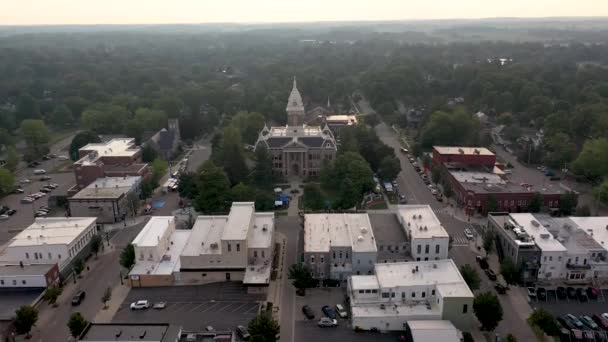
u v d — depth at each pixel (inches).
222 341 4315.9
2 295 5723.4
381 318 5177.2
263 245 6333.7
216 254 6190.9
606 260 6097.4
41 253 6289.4
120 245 7367.1
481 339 5044.3
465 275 5738.2
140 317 5531.5
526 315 5447.8
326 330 5241.1
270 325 4872.0
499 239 6722.4
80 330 4958.2
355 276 5748.0
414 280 5551.2
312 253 6112.2
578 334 4995.1
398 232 6811.0
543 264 6058.1
